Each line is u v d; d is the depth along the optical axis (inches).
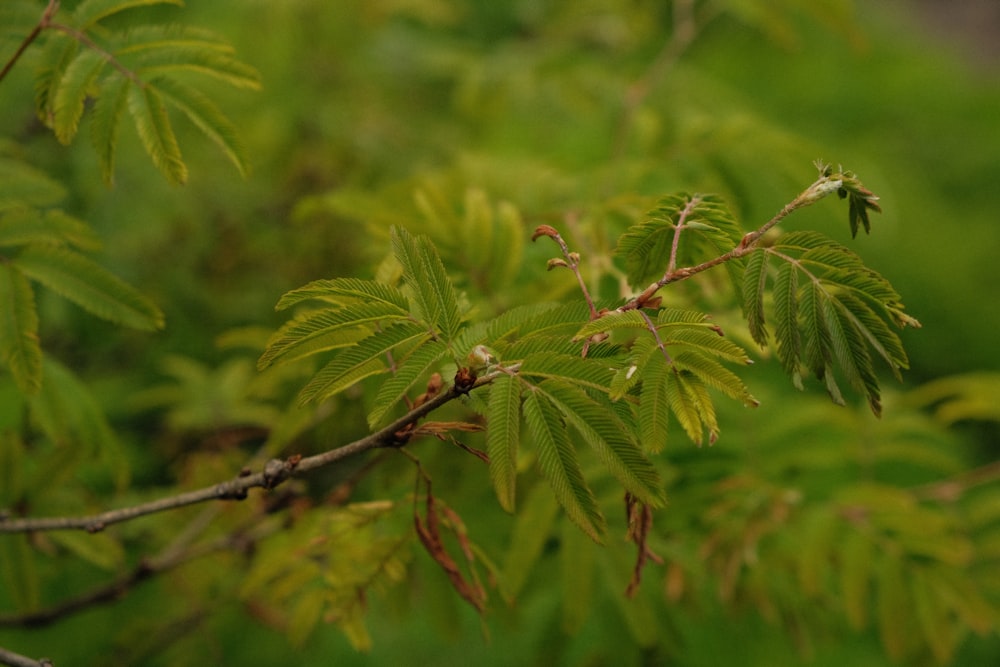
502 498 35.0
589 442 35.4
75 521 52.4
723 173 86.7
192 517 90.2
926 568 78.8
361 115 150.3
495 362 37.7
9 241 56.1
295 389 70.9
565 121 142.8
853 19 98.5
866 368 37.3
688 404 35.7
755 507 78.4
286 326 38.5
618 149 93.7
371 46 159.3
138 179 124.5
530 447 64.5
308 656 140.5
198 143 130.9
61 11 56.6
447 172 87.8
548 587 78.4
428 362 38.4
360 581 59.3
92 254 119.0
